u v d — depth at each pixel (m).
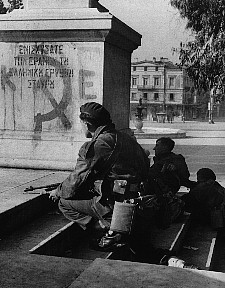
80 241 4.50
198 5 19.03
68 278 2.89
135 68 93.56
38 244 3.72
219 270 5.03
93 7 6.55
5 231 4.01
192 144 22.59
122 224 3.72
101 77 6.32
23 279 2.87
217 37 19.36
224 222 6.00
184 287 2.65
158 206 3.96
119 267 2.93
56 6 6.50
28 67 6.58
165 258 3.85
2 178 5.67
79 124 6.46
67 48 6.41
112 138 3.82
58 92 6.50
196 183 6.21
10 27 6.44
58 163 6.38
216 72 19.48
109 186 3.87
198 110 91.38
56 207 5.00
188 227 5.90
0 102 6.69
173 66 90.50
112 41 6.48
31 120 6.62
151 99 92.06
